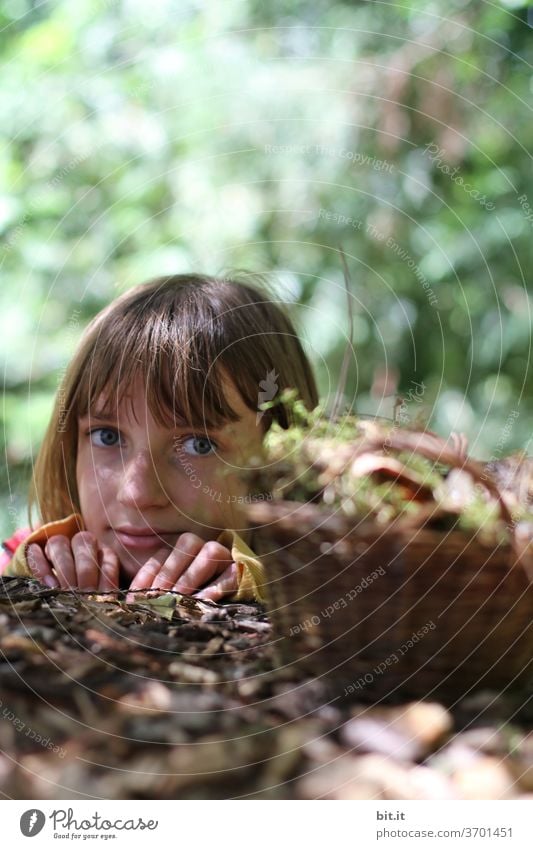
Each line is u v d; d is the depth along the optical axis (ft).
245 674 2.95
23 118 10.61
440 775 2.67
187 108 10.54
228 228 10.44
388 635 2.80
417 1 10.31
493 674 2.90
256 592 3.96
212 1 10.85
